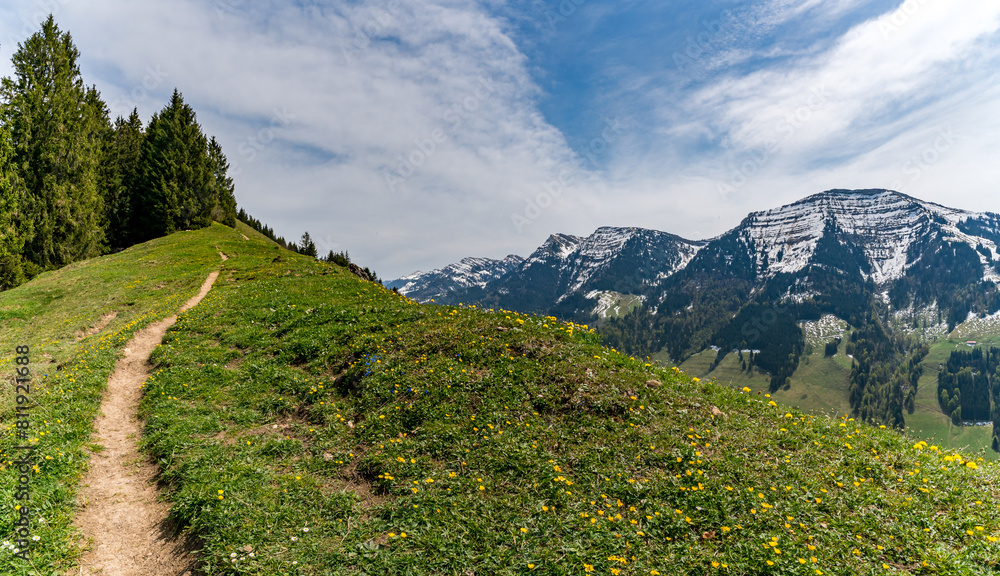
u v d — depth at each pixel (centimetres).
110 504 1052
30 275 5441
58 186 5906
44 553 844
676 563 770
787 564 741
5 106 5597
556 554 795
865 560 749
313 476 1102
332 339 1975
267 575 768
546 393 1345
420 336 1761
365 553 815
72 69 6369
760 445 1105
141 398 1662
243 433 1362
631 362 1552
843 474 987
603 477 1015
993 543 742
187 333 2375
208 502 962
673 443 1114
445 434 1204
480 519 898
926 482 936
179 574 836
